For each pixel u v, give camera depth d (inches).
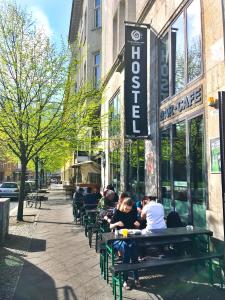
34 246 368.5
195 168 310.5
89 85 639.1
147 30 459.8
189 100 324.8
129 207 289.1
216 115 265.6
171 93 377.1
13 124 551.5
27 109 549.6
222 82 257.1
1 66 535.2
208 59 281.6
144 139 448.8
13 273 270.7
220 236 254.8
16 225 515.8
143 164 489.1
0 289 233.9
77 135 609.0
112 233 257.9
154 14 439.2
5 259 312.2
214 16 270.8
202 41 294.8
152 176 432.1
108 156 764.0
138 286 240.8
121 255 287.6
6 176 2955.2
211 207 270.8
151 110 437.7
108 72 757.3
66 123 577.6
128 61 448.8
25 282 250.5
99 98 637.9
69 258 320.2
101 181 904.3
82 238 415.8
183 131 343.0
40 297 221.6
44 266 292.5
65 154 863.7
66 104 579.2
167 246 296.5
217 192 261.4
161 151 410.3
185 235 254.8
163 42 412.8
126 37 451.2
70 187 1211.2
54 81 566.3
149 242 256.7
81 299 219.1
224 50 253.4
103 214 371.9
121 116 623.5
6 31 536.4
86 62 1133.1
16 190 1117.1
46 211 732.7
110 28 800.9
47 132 578.9
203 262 264.2
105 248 260.4
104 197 442.6
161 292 231.0
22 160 570.3
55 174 4751.5
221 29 258.8
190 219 315.0
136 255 249.1
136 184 518.0
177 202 354.6
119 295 217.3
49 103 573.3
